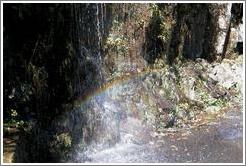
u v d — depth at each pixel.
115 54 11.95
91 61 11.32
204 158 9.96
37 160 9.75
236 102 13.63
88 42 11.24
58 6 10.39
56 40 10.67
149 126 11.45
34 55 10.58
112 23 11.84
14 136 9.90
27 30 10.37
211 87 13.65
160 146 10.58
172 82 12.88
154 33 12.75
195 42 13.80
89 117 10.85
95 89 11.30
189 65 13.64
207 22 13.93
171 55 13.26
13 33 10.31
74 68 11.00
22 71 10.59
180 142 10.80
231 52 14.59
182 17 13.29
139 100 11.84
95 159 9.94
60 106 10.82
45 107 10.77
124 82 11.89
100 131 10.76
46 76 10.74
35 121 10.50
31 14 10.21
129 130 11.04
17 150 9.41
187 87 13.13
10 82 10.54
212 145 10.66
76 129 10.61
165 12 12.91
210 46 14.16
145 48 12.61
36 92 10.71
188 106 12.70
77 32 10.92
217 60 14.26
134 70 12.23
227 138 11.09
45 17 10.36
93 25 11.29
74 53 10.96
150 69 12.64
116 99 11.52
